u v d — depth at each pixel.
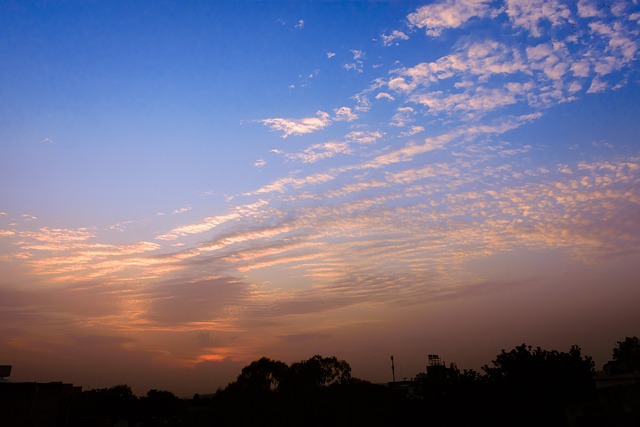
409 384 70.62
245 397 48.72
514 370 33.34
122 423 44.78
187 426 52.78
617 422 28.16
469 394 35.50
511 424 32.66
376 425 45.62
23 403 27.33
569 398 31.38
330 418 46.12
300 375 49.53
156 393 71.69
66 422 34.19
